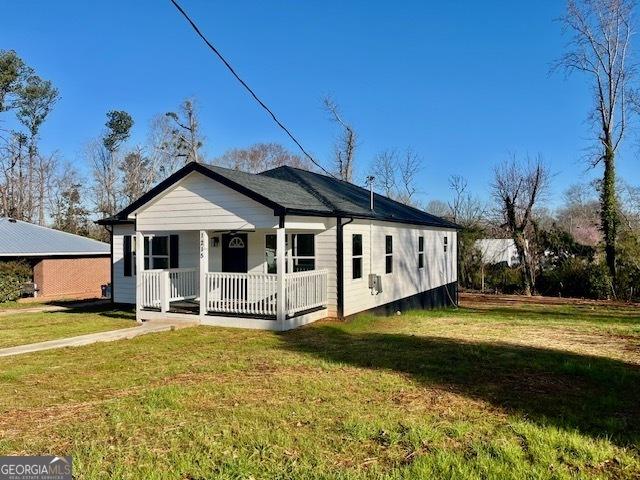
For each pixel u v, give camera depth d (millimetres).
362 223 13758
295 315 11344
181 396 5633
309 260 12867
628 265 22859
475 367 6977
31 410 5289
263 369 7000
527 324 12602
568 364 7008
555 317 15078
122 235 16703
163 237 15148
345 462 3873
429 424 4656
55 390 6082
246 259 13539
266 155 53750
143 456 4008
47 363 7609
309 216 11562
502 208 27531
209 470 3750
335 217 12312
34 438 4434
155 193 11883
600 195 24094
